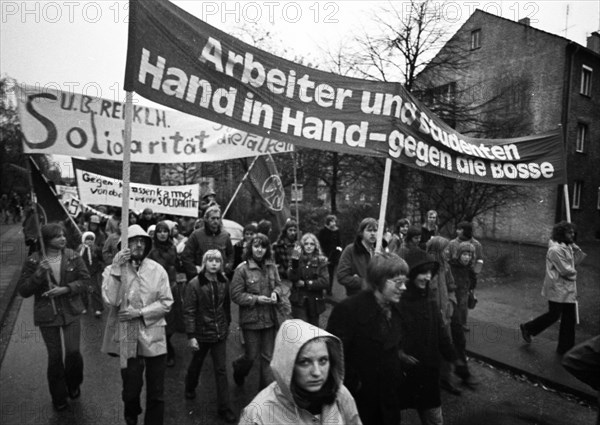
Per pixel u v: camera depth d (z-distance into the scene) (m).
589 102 18.50
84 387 4.50
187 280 5.43
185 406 4.12
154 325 3.40
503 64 17.09
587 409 4.17
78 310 4.07
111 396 4.30
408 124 4.02
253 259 4.09
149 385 3.40
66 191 11.01
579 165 18.33
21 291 3.86
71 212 9.45
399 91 3.85
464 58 14.09
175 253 5.54
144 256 3.50
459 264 5.60
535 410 4.13
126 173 3.02
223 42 3.28
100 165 8.03
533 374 4.78
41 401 4.19
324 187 17.95
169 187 8.17
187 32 3.15
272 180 8.10
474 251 5.64
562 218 17.22
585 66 18.02
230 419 3.82
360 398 2.47
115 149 4.24
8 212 28.86
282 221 8.17
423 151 4.24
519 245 16.27
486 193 11.76
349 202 17.59
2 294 8.28
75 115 3.97
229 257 5.91
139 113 5.11
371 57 13.06
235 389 4.50
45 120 3.74
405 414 4.05
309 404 1.80
